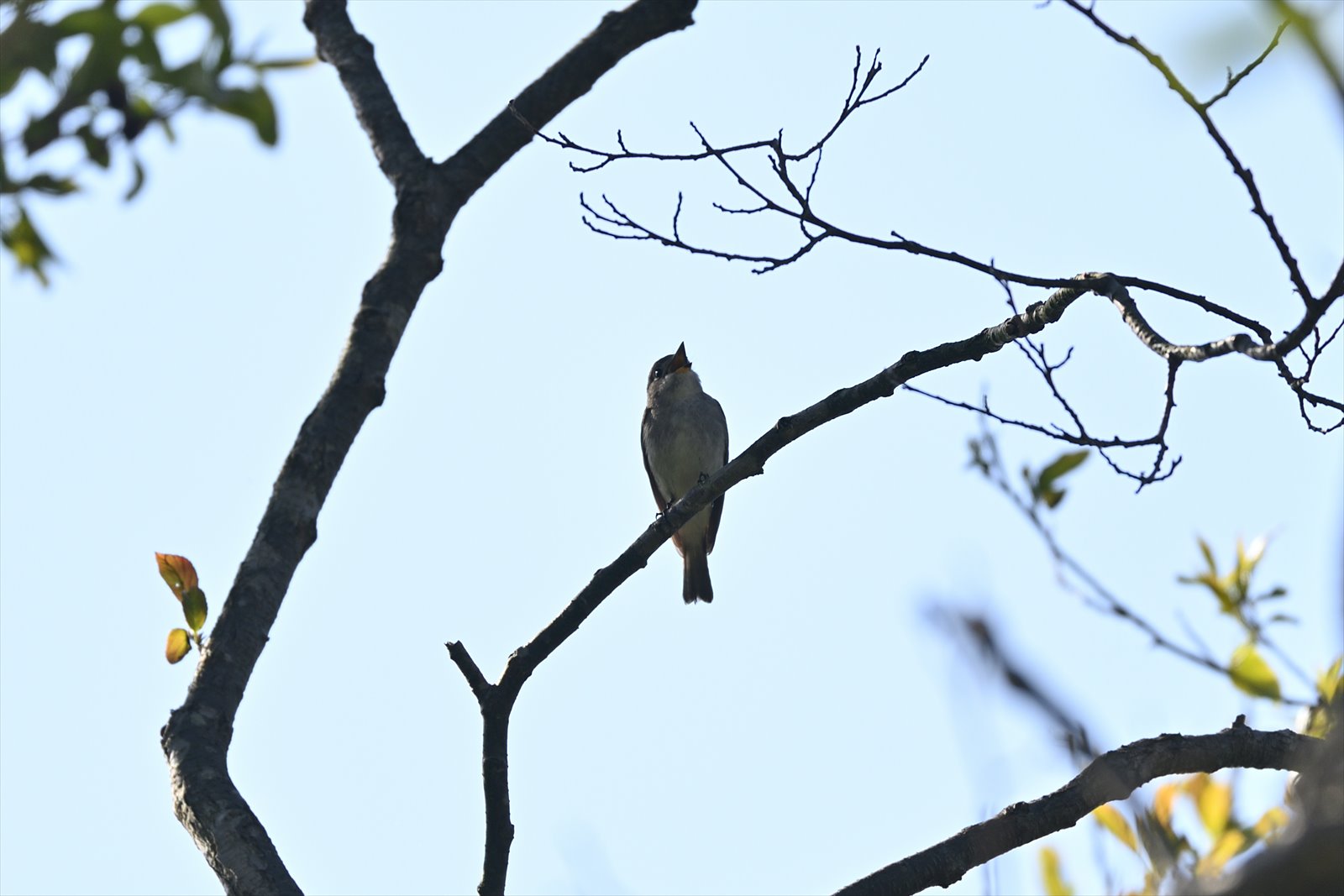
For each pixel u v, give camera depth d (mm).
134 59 7926
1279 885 2992
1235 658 8734
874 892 8500
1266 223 7434
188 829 8609
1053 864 8086
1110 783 7988
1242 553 9320
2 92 7734
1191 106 7281
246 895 8180
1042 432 9203
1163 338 8273
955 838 8609
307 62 8367
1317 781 3125
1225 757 8469
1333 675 8461
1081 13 6914
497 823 9641
